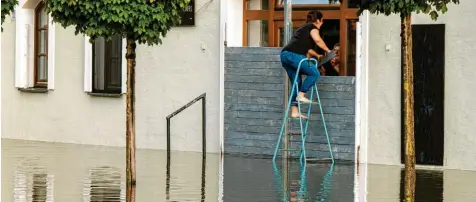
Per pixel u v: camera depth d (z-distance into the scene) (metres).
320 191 17.22
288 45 21.08
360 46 21.11
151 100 24.33
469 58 19.95
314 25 21.03
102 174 19.50
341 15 22.08
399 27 20.64
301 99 21.08
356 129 21.22
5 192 17.09
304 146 21.59
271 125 22.42
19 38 26.97
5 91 27.55
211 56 23.30
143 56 24.38
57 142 26.31
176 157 22.58
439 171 20.06
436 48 20.25
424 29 20.34
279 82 22.27
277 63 22.27
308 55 21.31
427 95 20.38
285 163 21.31
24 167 20.55
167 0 16.91
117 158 22.38
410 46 14.47
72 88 25.94
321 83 21.58
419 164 20.56
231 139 23.03
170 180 18.64
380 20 20.84
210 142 23.38
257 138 22.64
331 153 21.33
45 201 16.14
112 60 25.20
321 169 20.27
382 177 19.05
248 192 17.09
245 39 23.42
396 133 20.83
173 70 23.95
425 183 18.25
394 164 20.89
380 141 21.02
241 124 22.86
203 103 23.33
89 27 16.78
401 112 20.72
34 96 26.88
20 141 26.61
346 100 21.33
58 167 20.61
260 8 23.20
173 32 23.88
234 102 22.92
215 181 18.48
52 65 26.30
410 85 14.48
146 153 23.44
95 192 17.11
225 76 23.03
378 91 20.98
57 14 16.94
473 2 19.84
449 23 20.12
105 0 16.47
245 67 22.73
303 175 19.31
